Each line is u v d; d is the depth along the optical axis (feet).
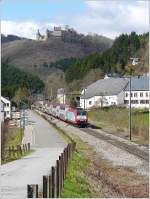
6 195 85.81
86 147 240.94
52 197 81.25
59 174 94.12
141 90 549.54
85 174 141.69
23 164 146.20
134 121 340.59
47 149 214.28
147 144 261.44
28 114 559.38
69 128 364.38
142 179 153.28
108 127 374.63
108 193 120.47
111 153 221.87
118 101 561.43
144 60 649.20
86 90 616.39
